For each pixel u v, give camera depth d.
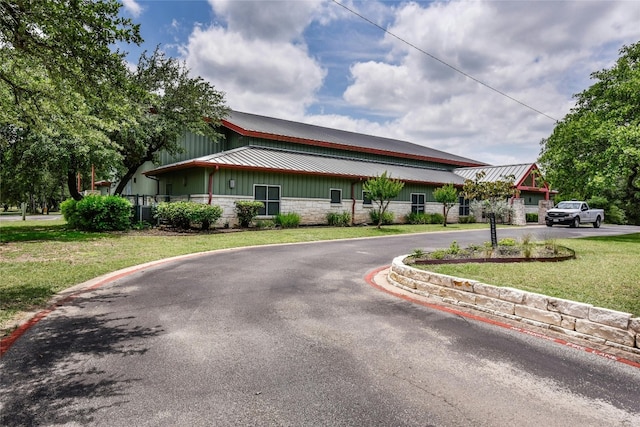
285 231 16.92
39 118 8.41
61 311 5.05
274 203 19.19
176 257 9.78
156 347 3.84
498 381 3.21
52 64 5.72
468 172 32.75
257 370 3.34
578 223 23.72
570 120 18.28
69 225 17.94
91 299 5.67
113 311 5.07
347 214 21.33
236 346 3.89
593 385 3.15
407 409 2.73
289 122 30.75
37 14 4.87
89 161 17.00
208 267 8.41
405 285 6.63
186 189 18.97
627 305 4.84
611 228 23.25
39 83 7.25
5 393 2.89
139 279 7.11
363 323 4.73
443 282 5.81
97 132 11.66
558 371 3.42
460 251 9.31
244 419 2.56
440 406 2.78
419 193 26.06
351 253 10.99
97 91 5.99
